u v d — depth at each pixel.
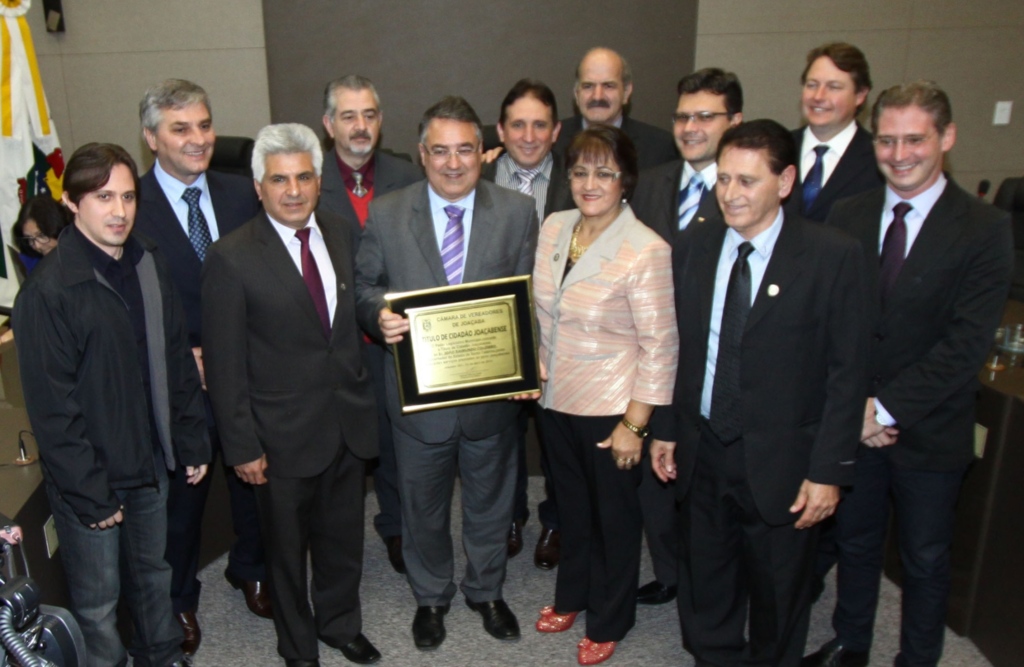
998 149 4.97
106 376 1.89
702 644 2.21
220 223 2.44
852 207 2.11
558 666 2.37
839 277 1.77
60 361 1.81
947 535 2.12
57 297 1.80
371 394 2.27
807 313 1.80
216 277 2.00
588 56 2.97
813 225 1.82
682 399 2.04
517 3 4.48
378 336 2.22
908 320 1.98
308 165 1.98
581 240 2.14
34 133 3.86
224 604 2.71
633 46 4.59
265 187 1.98
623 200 2.11
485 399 2.20
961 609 2.46
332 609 2.37
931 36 4.73
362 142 2.72
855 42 4.73
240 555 2.63
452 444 2.33
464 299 2.14
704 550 2.13
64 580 2.13
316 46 4.50
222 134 4.66
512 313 2.16
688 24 4.60
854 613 2.28
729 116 2.35
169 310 2.08
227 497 2.97
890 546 2.78
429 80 4.58
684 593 2.24
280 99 4.57
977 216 1.90
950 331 1.94
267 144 1.96
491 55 4.55
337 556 2.32
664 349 2.03
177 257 2.34
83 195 1.80
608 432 2.14
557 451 2.30
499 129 2.91
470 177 2.15
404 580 2.84
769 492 1.89
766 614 2.08
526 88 2.77
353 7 4.45
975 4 4.69
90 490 1.85
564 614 2.51
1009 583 2.26
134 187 1.88
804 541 2.00
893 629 2.53
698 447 2.05
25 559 1.82
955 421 2.04
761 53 4.68
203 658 2.44
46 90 4.55
